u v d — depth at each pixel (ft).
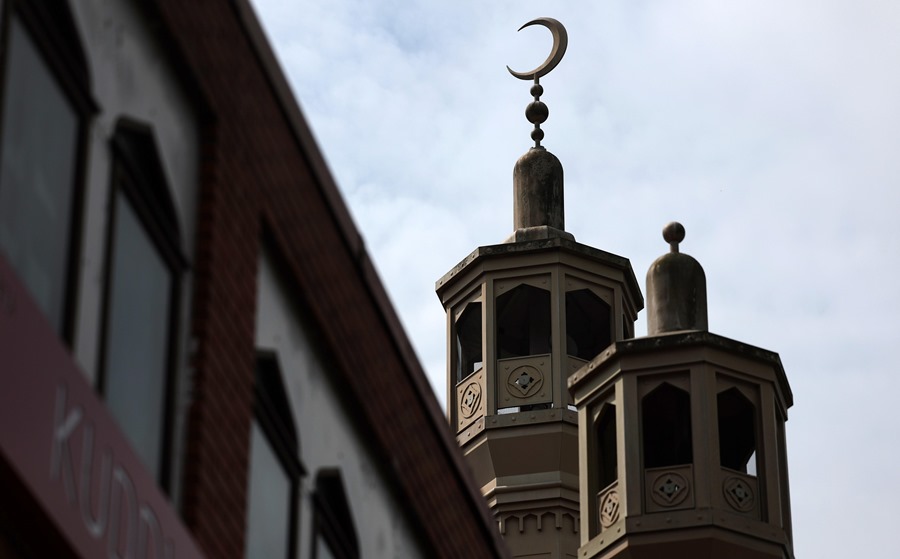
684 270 104.22
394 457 55.01
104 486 34.27
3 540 32.48
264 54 46.32
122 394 37.14
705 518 95.30
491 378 120.47
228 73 43.80
